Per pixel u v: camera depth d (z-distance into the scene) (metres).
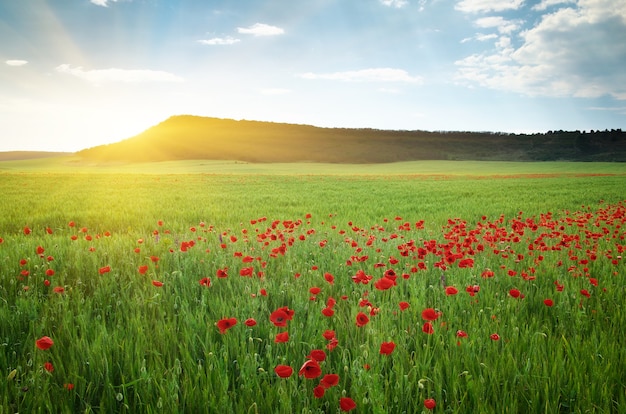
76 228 11.40
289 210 16.17
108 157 150.12
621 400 2.47
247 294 4.43
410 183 39.50
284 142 189.12
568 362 2.97
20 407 2.43
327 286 4.88
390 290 4.68
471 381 2.62
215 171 82.19
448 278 5.28
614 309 4.10
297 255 6.76
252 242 7.79
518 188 31.61
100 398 2.66
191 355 3.16
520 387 2.67
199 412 2.44
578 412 2.39
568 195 24.64
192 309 4.17
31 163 132.38
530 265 6.02
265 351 3.20
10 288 4.71
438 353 3.14
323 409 2.60
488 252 7.03
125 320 3.88
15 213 14.10
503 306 4.21
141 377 2.59
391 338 3.31
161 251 6.96
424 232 10.12
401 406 2.47
